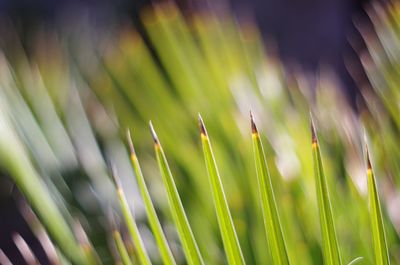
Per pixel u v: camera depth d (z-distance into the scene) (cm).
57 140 126
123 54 150
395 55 115
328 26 471
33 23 406
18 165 104
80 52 220
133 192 123
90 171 123
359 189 104
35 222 103
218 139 119
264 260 106
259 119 119
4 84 124
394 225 105
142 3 405
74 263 103
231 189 112
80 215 119
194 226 112
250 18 466
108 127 136
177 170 119
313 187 108
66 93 151
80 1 419
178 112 125
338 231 104
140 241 90
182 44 129
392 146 111
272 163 110
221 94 123
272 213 85
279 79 133
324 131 120
